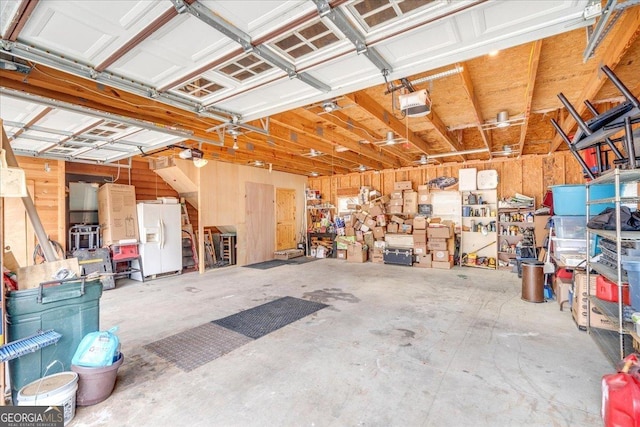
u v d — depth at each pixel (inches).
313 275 252.1
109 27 64.2
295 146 243.6
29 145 166.9
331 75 90.1
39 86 105.5
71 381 76.5
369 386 89.4
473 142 251.3
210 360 106.5
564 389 86.4
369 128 193.6
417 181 331.6
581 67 116.0
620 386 67.3
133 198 241.0
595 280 124.4
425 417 75.5
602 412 72.4
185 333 130.9
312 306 167.0
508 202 274.7
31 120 123.6
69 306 89.7
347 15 64.1
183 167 260.4
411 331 130.3
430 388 87.9
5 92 94.6
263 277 245.1
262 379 93.9
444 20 64.6
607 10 61.2
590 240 131.1
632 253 92.1
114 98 115.0
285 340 122.7
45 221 211.0
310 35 70.7
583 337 121.6
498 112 166.6
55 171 216.5
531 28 68.3
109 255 221.9
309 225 400.8
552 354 107.6
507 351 110.5
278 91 100.7
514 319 143.3
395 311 157.1
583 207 143.6
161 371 99.3
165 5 57.8
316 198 391.5
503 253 281.3
